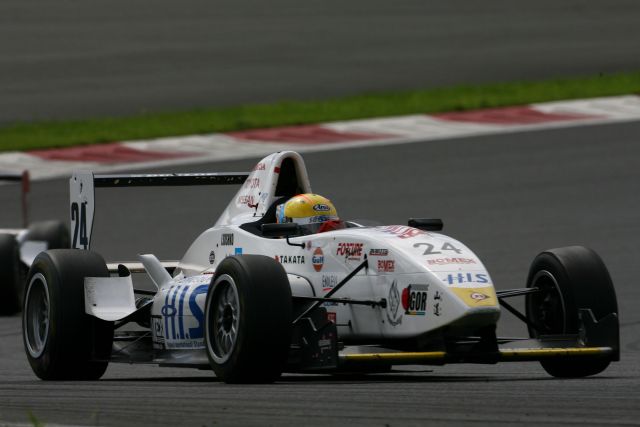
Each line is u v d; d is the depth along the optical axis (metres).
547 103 101.25
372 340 29.44
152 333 32.72
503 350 27.81
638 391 24.88
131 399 24.56
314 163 80.69
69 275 31.97
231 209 34.47
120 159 82.00
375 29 153.62
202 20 161.38
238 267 27.31
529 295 31.14
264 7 173.25
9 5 173.88
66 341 31.62
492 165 79.25
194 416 21.27
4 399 25.64
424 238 29.34
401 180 75.31
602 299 29.39
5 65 129.25
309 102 105.06
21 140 88.50
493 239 61.03
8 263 50.47
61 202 72.00
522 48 137.50
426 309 27.69
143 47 140.38
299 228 32.00
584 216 65.94
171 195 75.00
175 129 92.25
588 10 166.75
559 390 25.16
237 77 121.38
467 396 23.84
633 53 131.12
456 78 118.69
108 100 109.00
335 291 29.33
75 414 22.14
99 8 171.50
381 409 21.78
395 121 95.25
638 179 74.81
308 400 23.44
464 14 165.12
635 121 92.88
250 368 27.03
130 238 63.28
